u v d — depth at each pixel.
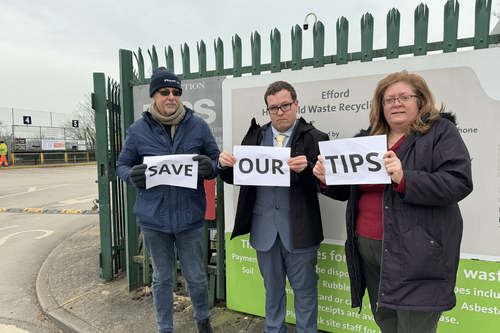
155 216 1.93
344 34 2.09
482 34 1.77
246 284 2.54
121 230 3.58
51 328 2.52
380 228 1.41
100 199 3.19
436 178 1.19
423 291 1.25
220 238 2.66
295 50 2.23
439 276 1.23
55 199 8.52
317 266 2.29
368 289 1.60
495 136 1.78
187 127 2.04
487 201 1.83
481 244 1.86
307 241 1.74
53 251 4.25
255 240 1.88
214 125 2.64
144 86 2.84
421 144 1.29
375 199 1.45
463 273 1.91
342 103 2.12
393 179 1.24
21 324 2.58
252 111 2.42
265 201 1.84
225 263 2.75
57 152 23.28
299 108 2.24
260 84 2.36
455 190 1.17
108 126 3.24
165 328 2.08
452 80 1.83
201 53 2.62
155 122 2.00
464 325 1.94
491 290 1.87
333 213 2.21
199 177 2.04
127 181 1.96
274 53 2.32
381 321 1.56
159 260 2.05
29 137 21.75
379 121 1.49
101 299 2.85
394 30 1.96
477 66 1.78
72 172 16.83
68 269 3.59
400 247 1.27
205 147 2.12
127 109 2.92
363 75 2.05
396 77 1.38
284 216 1.79
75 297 2.90
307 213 1.76
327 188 1.61
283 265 1.91
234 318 2.51
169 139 2.00
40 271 3.56
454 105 1.84
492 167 1.80
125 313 2.60
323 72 2.15
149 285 3.08
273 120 1.80
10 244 4.73
